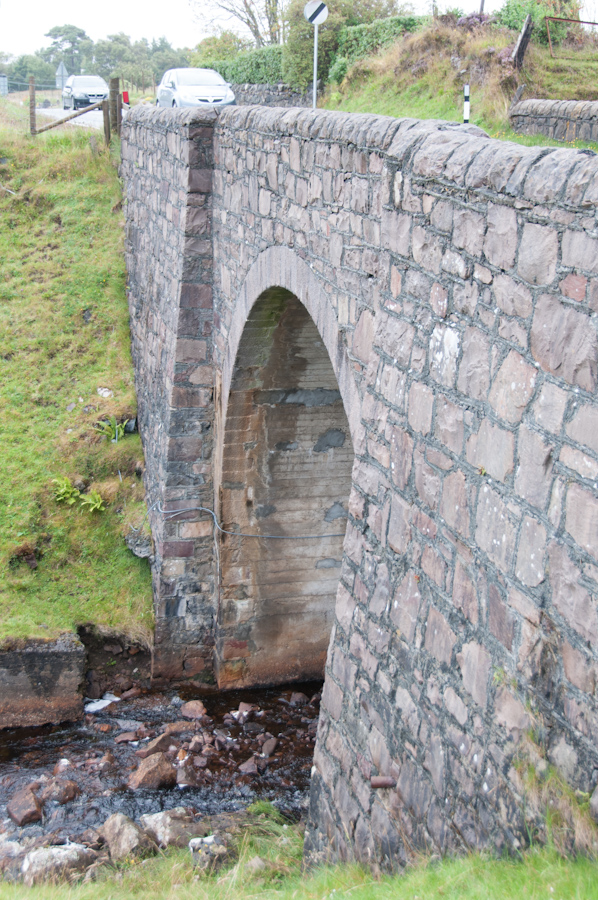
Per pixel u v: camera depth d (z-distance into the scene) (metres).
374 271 4.87
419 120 4.53
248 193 7.68
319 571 10.66
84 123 21.08
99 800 8.40
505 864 3.28
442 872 3.52
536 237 3.22
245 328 8.21
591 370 2.93
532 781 3.25
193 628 10.77
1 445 12.09
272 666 10.88
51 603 10.62
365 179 4.90
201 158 9.10
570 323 3.04
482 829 3.63
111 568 11.18
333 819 5.38
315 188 5.79
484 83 11.89
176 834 7.55
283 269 6.70
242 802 8.48
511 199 3.38
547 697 3.23
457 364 3.90
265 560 10.45
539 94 11.27
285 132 6.38
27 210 15.96
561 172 3.08
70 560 11.16
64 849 7.23
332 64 18.61
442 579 4.10
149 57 69.12
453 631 3.98
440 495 4.11
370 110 14.20
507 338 3.47
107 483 11.93
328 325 5.72
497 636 3.59
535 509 3.29
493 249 3.54
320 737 5.68
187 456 10.32
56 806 8.30
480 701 3.71
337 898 4.07
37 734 9.73
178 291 9.71
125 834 7.38
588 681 2.98
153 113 11.46
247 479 9.96
